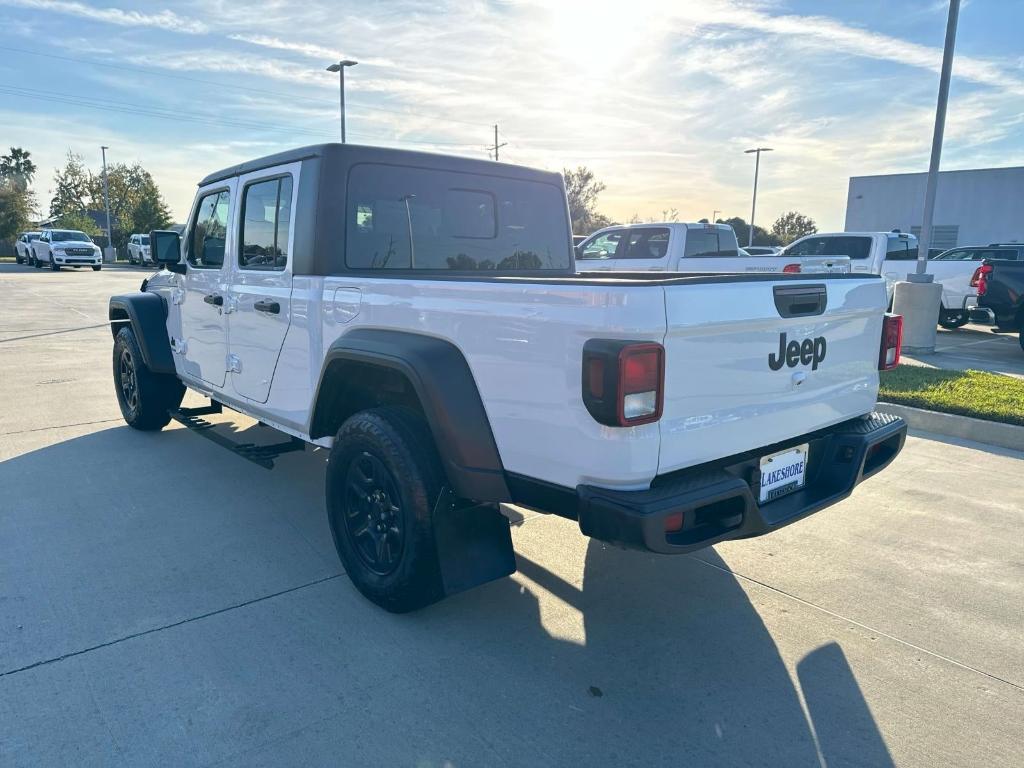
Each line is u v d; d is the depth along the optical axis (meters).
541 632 3.18
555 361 2.57
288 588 3.53
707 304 2.56
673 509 2.44
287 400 4.00
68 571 3.65
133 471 5.21
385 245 3.87
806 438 3.25
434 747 2.44
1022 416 6.17
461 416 2.87
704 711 2.66
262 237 4.14
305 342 3.75
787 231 65.88
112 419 6.71
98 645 3.00
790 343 2.99
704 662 2.97
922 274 11.53
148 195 61.28
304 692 2.72
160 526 4.24
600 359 2.39
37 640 3.03
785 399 3.02
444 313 2.96
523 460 2.75
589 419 2.49
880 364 3.63
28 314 15.41
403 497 3.04
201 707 2.62
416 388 2.94
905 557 3.97
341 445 3.33
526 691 2.76
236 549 3.96
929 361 10.84
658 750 2.45
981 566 3.86
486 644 3.08
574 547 4.09
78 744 2.42
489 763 2.37
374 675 2.84
